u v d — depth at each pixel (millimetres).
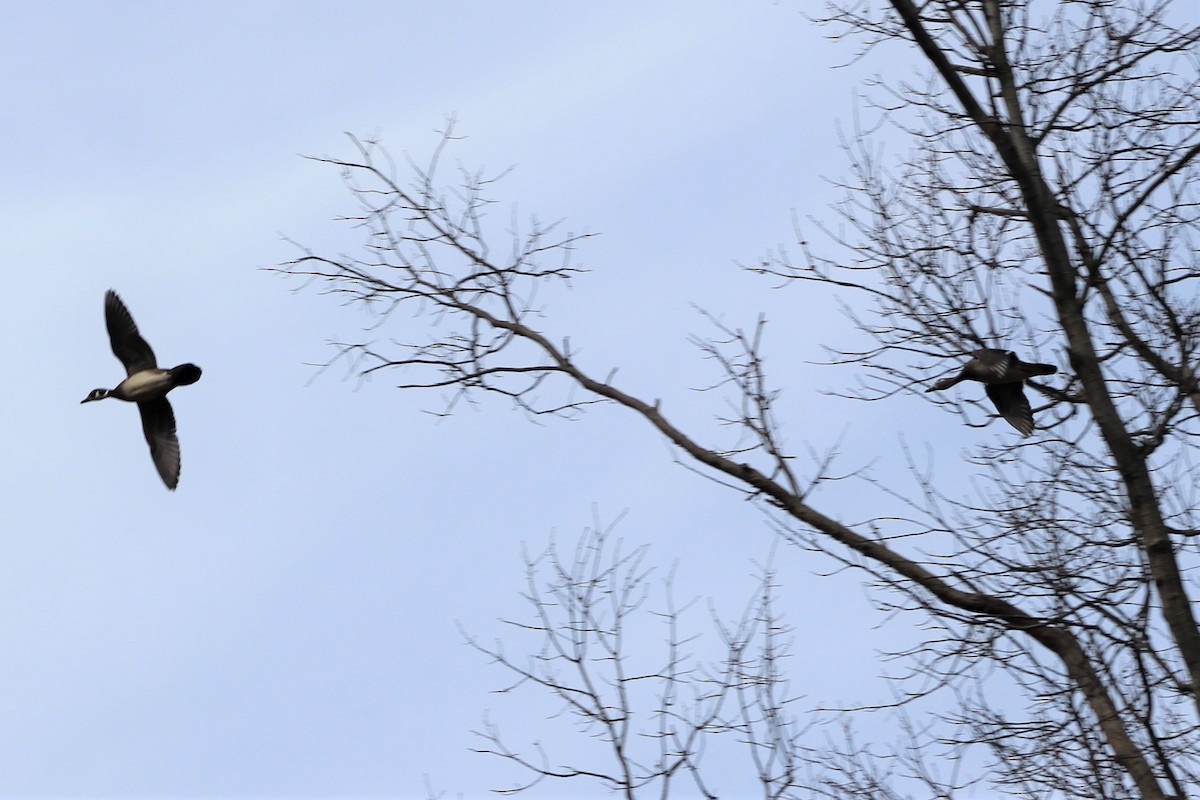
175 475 35906
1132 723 26453
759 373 28031
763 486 27062
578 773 24656
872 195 31453
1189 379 26438
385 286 30672
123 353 35969
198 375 35875
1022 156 28312
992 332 30203
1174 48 29516
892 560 26641
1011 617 26078
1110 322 30328
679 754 24734
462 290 30703
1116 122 30234
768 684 25328
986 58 29281
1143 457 26484
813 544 26578
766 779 24719
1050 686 26250
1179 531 27469
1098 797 26391
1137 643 24734
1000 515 27984
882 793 26312
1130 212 27234
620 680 25281
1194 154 27328
